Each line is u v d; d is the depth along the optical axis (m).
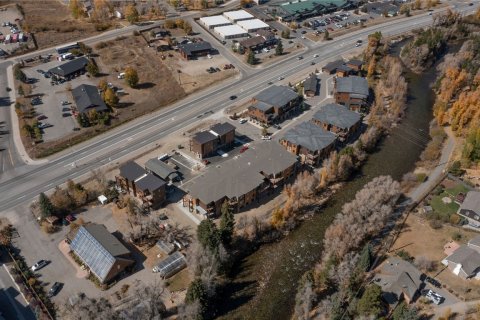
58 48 195.38
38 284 93.06
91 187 120.81
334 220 112.25
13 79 174.62
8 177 124.50
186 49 197.50
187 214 113.50
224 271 99.81
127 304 88.75
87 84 172.88
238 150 138.25
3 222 108.69
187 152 137.25
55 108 156.62
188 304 85.25
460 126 147.25
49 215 108.00
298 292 93.50
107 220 110.50
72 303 87.25
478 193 116.62
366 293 83.31
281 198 121.06
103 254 94.12
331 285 95.06
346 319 84.88
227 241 102.12
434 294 90.94
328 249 102.19
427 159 138.12
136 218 108.00
